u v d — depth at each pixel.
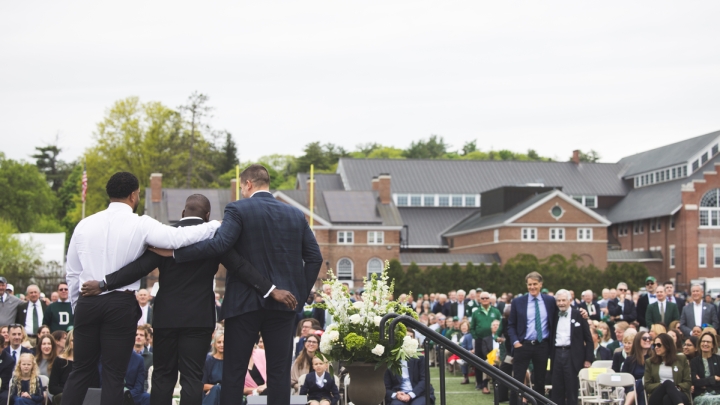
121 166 90.56
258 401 10.67
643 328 20.84
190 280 7.65
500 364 19.55
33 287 18.95
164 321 7.59
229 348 7.61
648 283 22.61
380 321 8.64
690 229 83.94
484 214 88.06
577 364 15.30
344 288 9.30
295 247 7.79
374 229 79.00
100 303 7.48
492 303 27.98
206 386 13.06
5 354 14.73
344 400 14.18
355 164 95.88
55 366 13.90
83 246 7.57
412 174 95.69
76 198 90.44
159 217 77.25
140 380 13.34
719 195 84.94
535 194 84.62
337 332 8.97
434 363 27.97
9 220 83.94
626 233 94.69
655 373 15.50
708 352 15.62
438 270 71.06
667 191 89.94
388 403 14.84
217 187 101.62
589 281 71.94
